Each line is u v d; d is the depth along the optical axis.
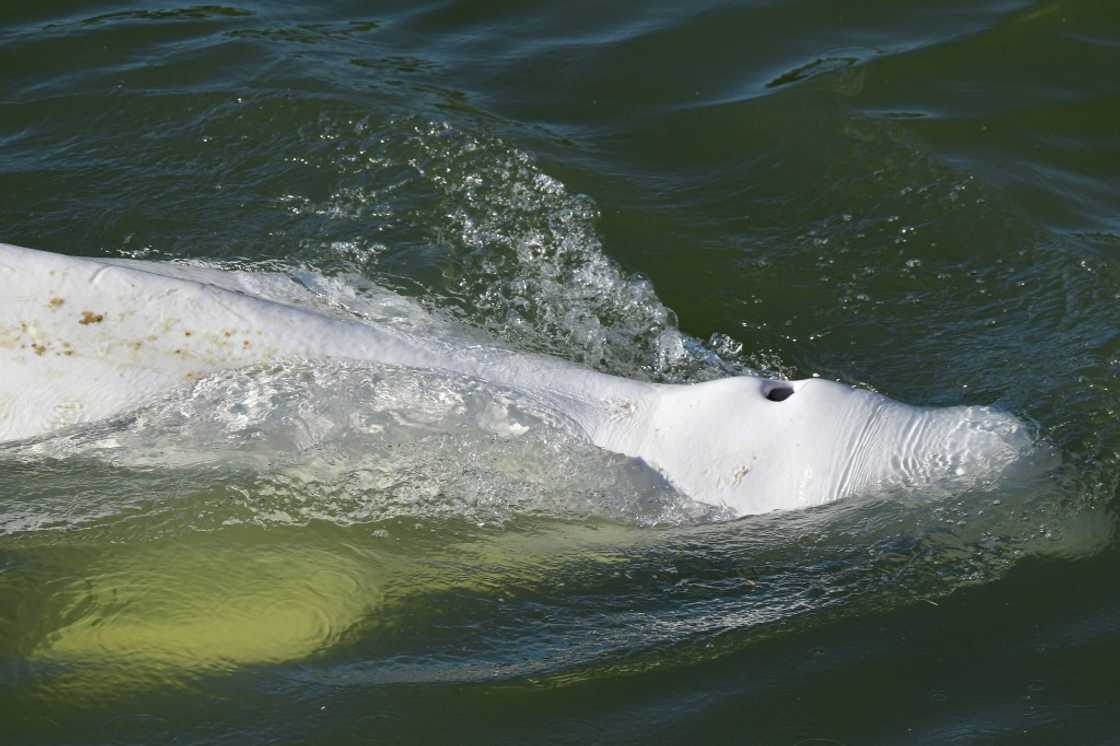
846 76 24.78
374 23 27.14
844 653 13.10
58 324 14.70
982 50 25.31
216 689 12.85
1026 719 12.27
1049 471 14.60
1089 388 16.75
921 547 14.06
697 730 12.27
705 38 26.33
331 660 13.23
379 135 22.91
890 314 19.11
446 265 19.83
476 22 27.30
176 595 13.75
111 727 12.37
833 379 17.67
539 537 14.49
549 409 14.85
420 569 14.19
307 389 14.79
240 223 20.72
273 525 14.46
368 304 17.38
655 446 14.65
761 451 14.37
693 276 19.97
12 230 20.23
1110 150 22.80
